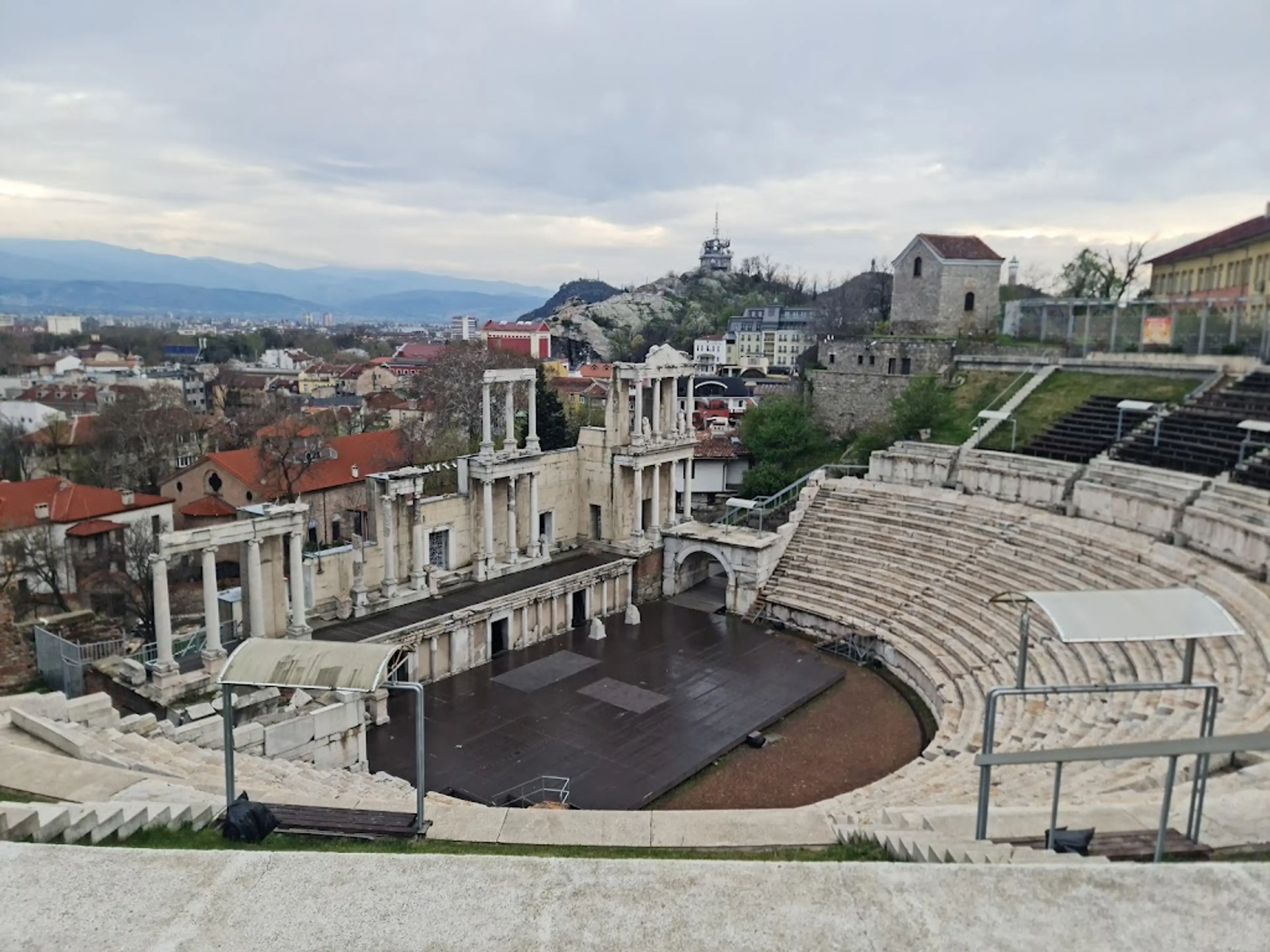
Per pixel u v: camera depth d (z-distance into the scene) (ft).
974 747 105.50
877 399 274.77
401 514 159.02
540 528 192.95
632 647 165.48
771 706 137.69
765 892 20.93
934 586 163.94
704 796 111.14
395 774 115.03
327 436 323.98
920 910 20.26
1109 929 19.52
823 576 179.22
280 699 114.11
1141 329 241.35
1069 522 165.99
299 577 131.64
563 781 113.19
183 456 344.69
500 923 19.89
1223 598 122.42
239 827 53.42
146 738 89.86
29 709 84.69
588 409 386.32
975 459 200.85
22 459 333.42
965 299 300.81
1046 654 126.41
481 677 149.89
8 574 201.36
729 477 269.44
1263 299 226.58
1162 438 184.24
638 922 19.94
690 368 202.69
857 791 98.99
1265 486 150.30
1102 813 54.60
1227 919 19.72
